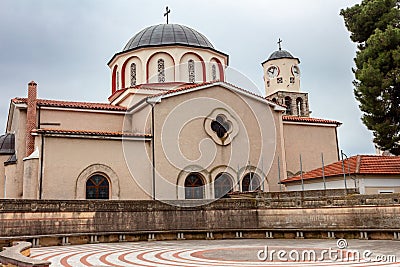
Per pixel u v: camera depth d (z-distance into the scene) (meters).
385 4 25.58
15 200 18.33
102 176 25.33
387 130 24.16
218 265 11.12
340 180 23.67
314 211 20.98
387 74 23.75
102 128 29.58
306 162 33.94
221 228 21.91
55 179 23.81
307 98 42.81
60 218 19.27
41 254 14.77
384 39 23.78
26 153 25.52
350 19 26.98
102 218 20.22
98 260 12.86
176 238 21.38
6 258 9.86
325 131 35.53
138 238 20.73
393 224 18.69
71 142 24.72
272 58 43.66
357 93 25.52
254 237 21.86
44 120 27.83
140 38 33.88
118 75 34.34
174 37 33.19
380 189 22.56
